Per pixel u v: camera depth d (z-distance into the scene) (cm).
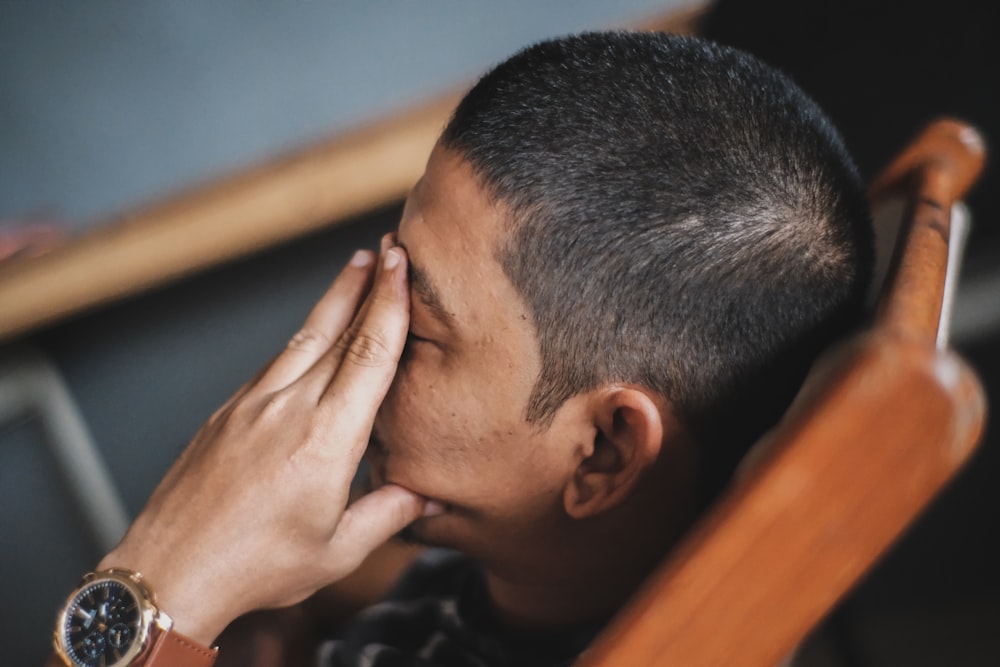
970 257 141
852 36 152
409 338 68
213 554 69
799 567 44
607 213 60
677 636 45
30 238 200
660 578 45
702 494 66
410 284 66
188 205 195
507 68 65
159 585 69
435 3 192
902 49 148
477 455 68
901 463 42
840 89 156
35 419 197
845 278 63
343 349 72
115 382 205
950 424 41
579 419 65
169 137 199
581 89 62
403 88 194
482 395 66
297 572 71
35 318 190
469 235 63
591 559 71
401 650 84
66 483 197
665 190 60
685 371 62
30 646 196
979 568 149
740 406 63
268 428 70
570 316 62
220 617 70
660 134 60
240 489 69
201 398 207
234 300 204
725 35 171
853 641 142
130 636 68
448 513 73
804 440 42
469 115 64
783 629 44
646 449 63
